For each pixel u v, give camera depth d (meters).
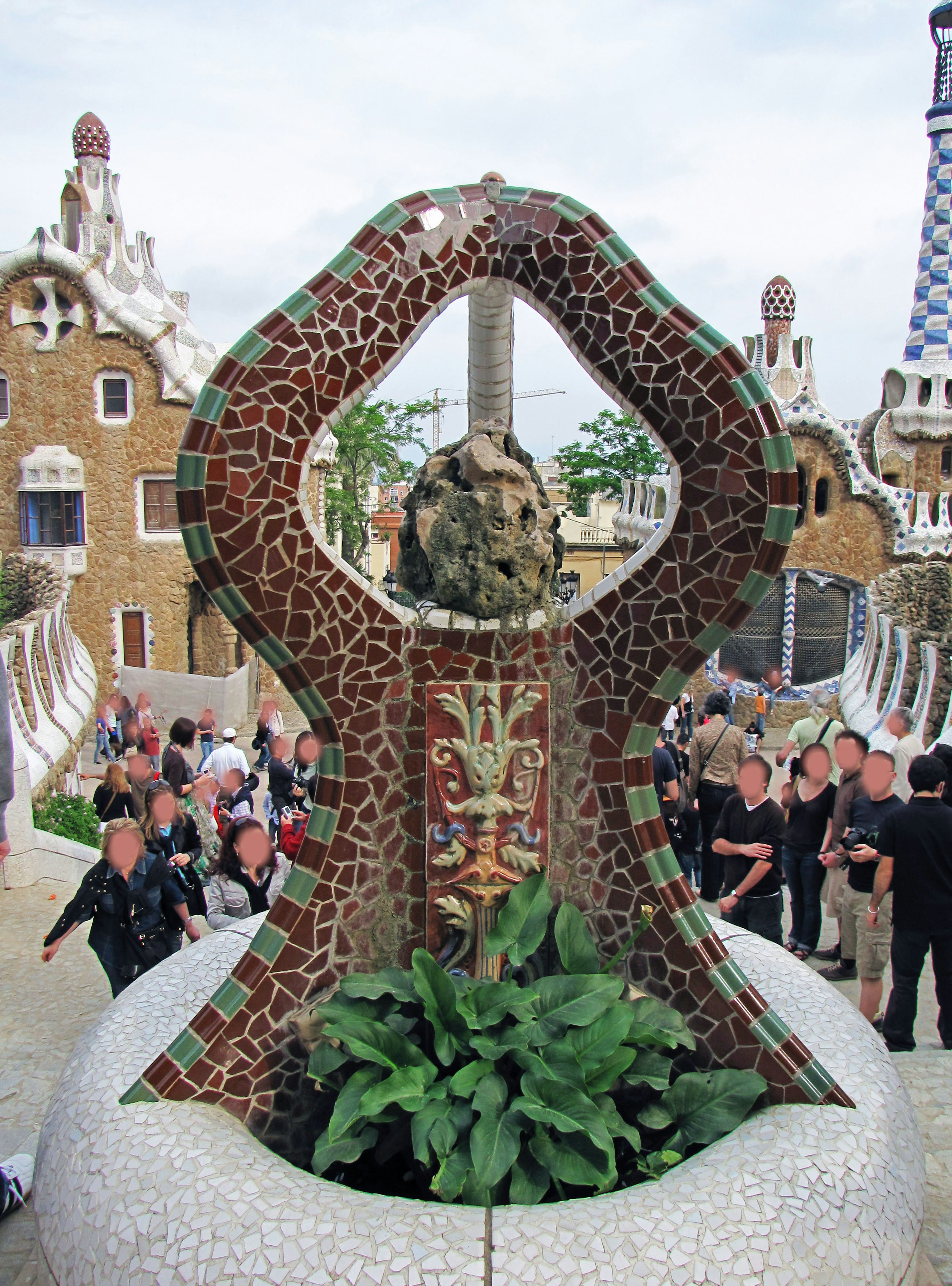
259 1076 3.94
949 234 24.28
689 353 3.91
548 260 4.00
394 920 4.13
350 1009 3.87
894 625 18.02
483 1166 3.28
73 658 20.16
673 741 11.32
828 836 7.22
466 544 4.04
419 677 4.09
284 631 3.96
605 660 4.12
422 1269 2.88
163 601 25.11
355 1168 3.99
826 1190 3.31
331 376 3.89
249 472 3.85
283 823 6.93
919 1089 5.17
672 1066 4.06
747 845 6.52
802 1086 3.89
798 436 22.80
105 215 27.03
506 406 5.05
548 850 4.12
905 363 24.89
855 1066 4.10
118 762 9.70
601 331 3.98
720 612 4.00
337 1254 2.95
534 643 4.10
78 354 24.22
